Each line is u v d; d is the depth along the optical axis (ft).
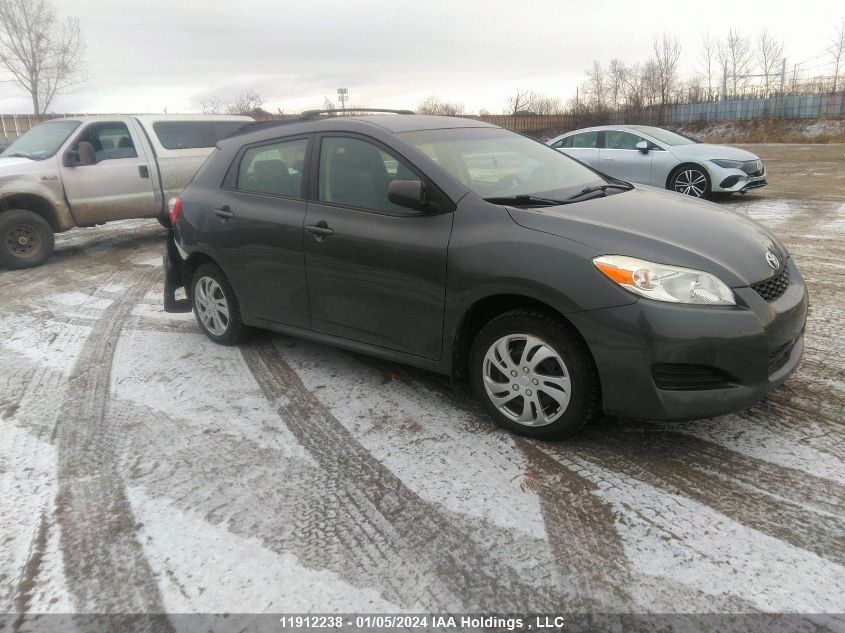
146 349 15.66
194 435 11.03
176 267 16.37
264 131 14.08
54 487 9.55
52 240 26.78
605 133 38.55
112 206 28.07
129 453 10.49
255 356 14.76
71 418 11.91
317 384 12.96
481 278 9.86
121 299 20.76
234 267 14.11
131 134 28.91
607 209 10.59
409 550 7.84
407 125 12.43
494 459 9.78
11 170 25.35
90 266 26.35
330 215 12.05
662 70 151.23
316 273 12.36
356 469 9.70
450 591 7.14
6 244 25.58
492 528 8.18
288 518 8.57
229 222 13.93
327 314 12.53
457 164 11.48
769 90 133.69
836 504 8.27
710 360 8.61
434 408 11.63
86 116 28.25
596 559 7.52
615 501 8.59
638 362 8.73
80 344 16.29
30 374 14.28
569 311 9.05
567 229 9.54
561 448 9.99
